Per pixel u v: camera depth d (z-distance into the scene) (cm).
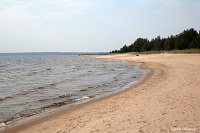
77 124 673
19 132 660
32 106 991
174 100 832
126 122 617
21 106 993
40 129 672
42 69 3603
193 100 809
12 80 2069
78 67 3844
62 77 2231
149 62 4012
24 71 3241
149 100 883
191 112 657
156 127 553
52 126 691
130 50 11444
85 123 670
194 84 1168
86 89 1423
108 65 4134
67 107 952
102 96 1156
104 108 859
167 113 666
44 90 1430
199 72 1719
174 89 1071
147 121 607
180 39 6781
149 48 9138
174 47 7062
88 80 1892
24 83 1836
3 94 1312
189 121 580
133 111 733
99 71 2806
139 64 3844
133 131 539
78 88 1477
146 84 1409
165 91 1044
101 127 598
